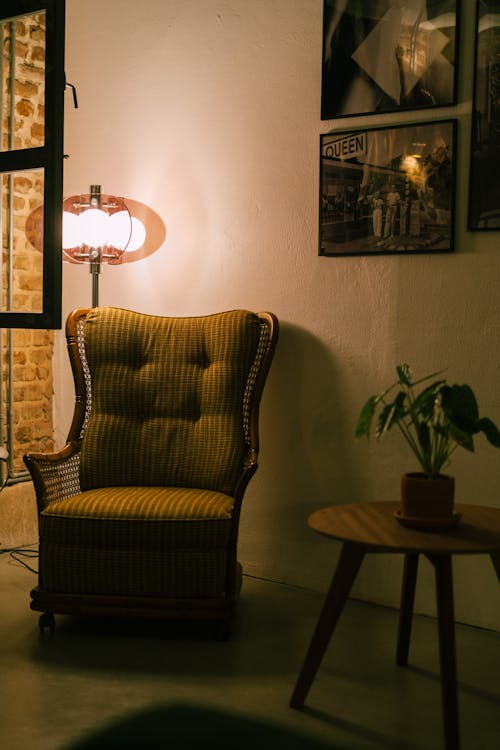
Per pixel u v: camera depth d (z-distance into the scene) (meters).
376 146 3.13
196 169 3.66
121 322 3.31
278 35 3.39
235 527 2.80
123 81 3.86
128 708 2.28
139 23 3.79
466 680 2.50
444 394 2.12
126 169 3.87
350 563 2.22
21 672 2.53
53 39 3.16
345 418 3.28
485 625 2.96
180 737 2.09
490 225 2.89
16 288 4.06
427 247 3.04
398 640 2.61
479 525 2.24
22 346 4.05
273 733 2.13
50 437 4.22
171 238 3.75
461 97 2.95
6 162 3.33
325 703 2.33
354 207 3.20
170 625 2.95
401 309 3.12
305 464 3.38
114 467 3.17
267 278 3.47
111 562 2.79
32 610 3.05
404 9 3.03
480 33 2.87
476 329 2.96
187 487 3.15
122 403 3.24
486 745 2.11
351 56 3.17
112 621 2.98
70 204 3.65
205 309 3.67
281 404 3.44
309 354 3.37
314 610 3.11
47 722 2.20
